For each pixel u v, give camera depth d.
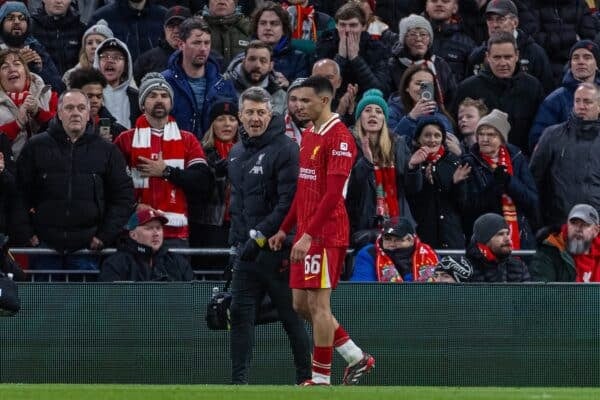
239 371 36.00
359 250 41.06
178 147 42.19
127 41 49.59
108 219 41.09
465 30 51.66
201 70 45.28
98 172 41.00
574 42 52.28
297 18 50.62
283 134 36.22
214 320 36.34
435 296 39.62
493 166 43.47
